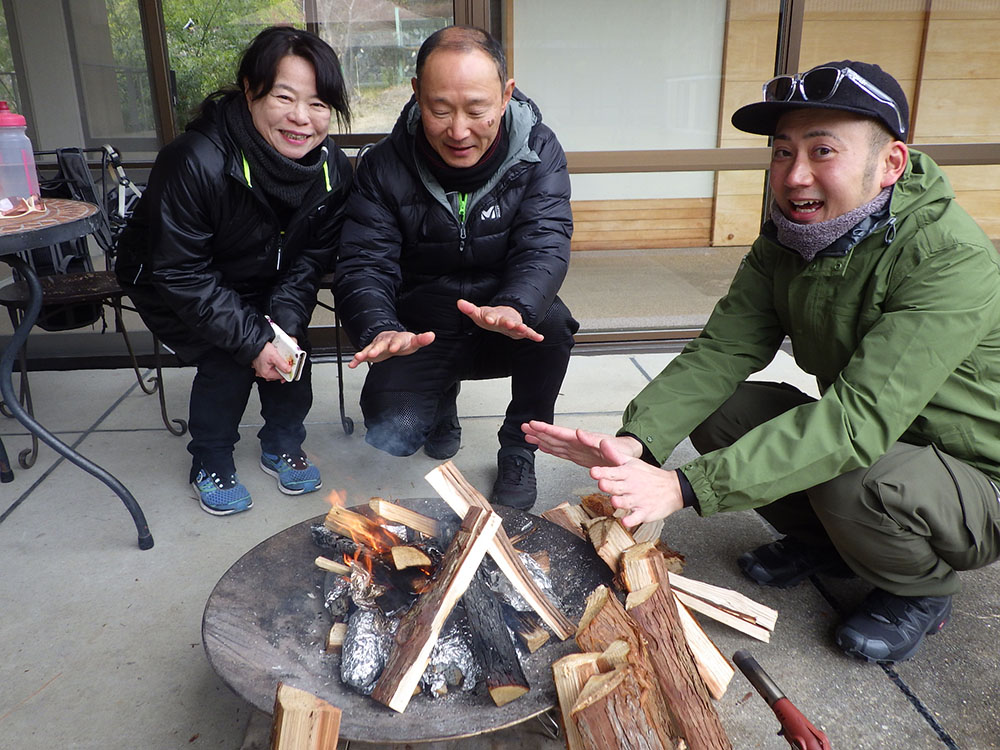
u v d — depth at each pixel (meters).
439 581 1.42
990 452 1.63
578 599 1.57
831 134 1.48
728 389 1.89
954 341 1.50
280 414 2.50
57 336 3.58
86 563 2.12
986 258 1.53
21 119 2.25
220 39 3.19
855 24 3.38
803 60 3.42
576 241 3.98
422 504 1.85
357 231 2.21
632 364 3.57
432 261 2.27
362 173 2.22
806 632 1.82
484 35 1.91
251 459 2.72
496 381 3.41
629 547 1.58
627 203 3.90
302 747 1.09
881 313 1.61
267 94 1.96
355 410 3.10
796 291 1.75
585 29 3.31
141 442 2.84
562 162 2.25
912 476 1.56
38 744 1.53
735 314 1.92
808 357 1.84
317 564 1.59
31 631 1.85
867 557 1.65
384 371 2.31
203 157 2.01
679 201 3.89
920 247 1.54
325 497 2.46
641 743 1.11
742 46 3.39
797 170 1.53
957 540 1.59
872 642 1.68
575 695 1.24
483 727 1.25
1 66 3.14
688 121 3.49
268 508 2.40
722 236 3.97
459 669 1.34
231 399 2.33
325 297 3.63
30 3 3.07
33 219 1.97
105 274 2.83
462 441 2.83
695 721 1.28
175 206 2.02
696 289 4.09
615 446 1.71
